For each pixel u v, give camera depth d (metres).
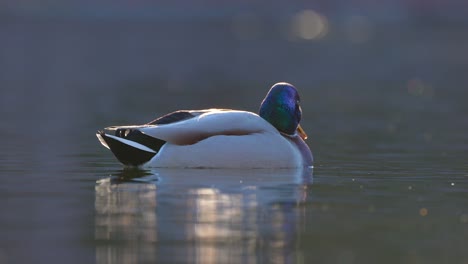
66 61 48.62
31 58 50.03
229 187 11.77
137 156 13.19
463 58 54.09
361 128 20.80
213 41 74.50
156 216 9.87
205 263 7.99
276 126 14.02
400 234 9.18
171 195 11.15
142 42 70.06
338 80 38.50
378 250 8.52
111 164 14.16
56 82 35.56
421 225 9.62
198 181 12.18
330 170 13.83
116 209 10.26
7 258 8.10
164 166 13.17
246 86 35.12
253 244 8.66
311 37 82.94
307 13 112.50
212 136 13.19
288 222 9.66
